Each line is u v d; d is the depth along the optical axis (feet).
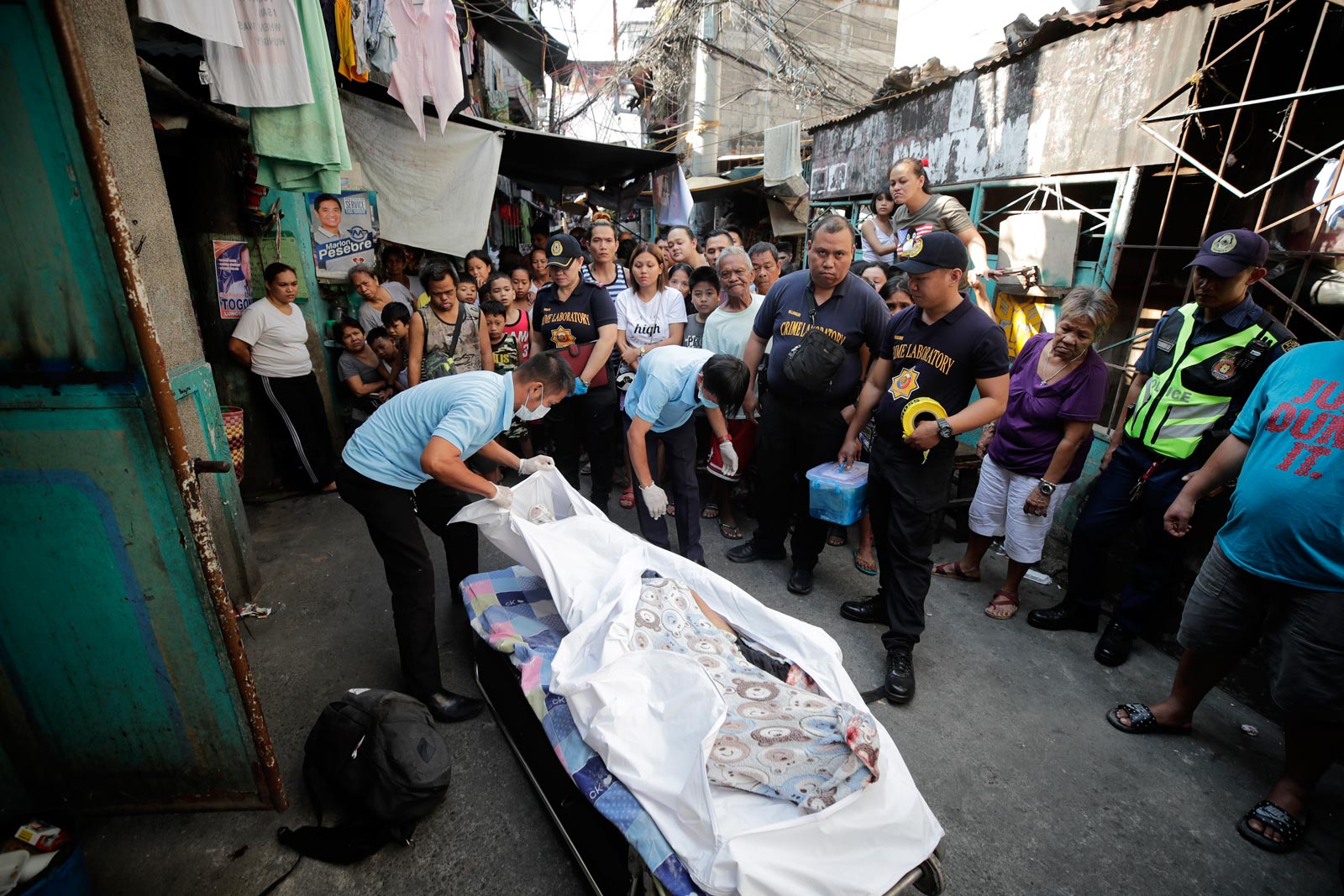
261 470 14.65
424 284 13.51
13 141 4.45
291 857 6.08
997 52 16.24
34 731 5.97
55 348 4.92
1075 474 10.14
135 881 5.82
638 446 9.69
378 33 13.08
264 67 9.08
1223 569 6.97
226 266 13.21
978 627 10.27
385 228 18.85
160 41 11.18
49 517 5.29
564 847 6.29
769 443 10.91
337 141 9.94
